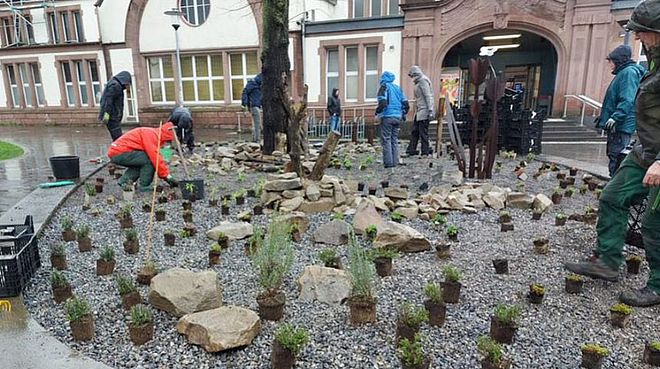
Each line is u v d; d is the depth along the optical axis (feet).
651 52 7.63
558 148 36.76
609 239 8.80
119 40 62.13
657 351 6.23
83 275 9.58
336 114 42.93
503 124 30.73
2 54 67.97
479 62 19.77
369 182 20.27
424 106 28.30
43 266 10.09
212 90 61.11
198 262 10.36
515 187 19.08
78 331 6.76
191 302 7.57
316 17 58.18
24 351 6.36
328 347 6.64
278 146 26.32
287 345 5.97
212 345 6.41
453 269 8.56
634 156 8.28
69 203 16.81
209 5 58.03
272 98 25.55
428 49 48.21
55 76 66.18
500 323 6.78
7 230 9.68
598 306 8.05
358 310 7.27
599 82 43.86
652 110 7.72
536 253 10.72
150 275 9.09
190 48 59.88
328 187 15.24
